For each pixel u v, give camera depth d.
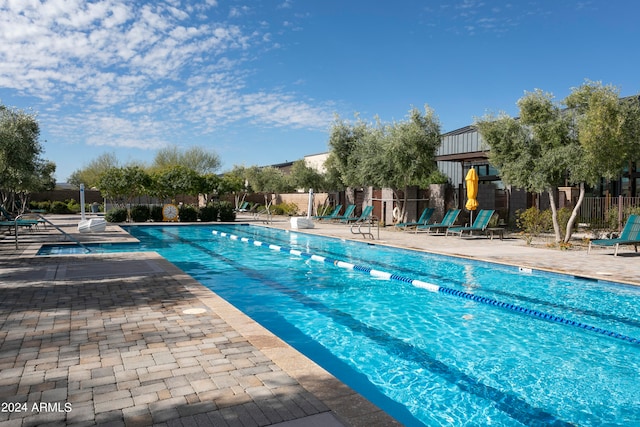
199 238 16.59
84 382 3.05
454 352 4.72
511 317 6.03
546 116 11.74
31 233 15.67
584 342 5.05
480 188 18.02
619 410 3.43
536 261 9.45
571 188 16.42
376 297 7.16
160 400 2.78
